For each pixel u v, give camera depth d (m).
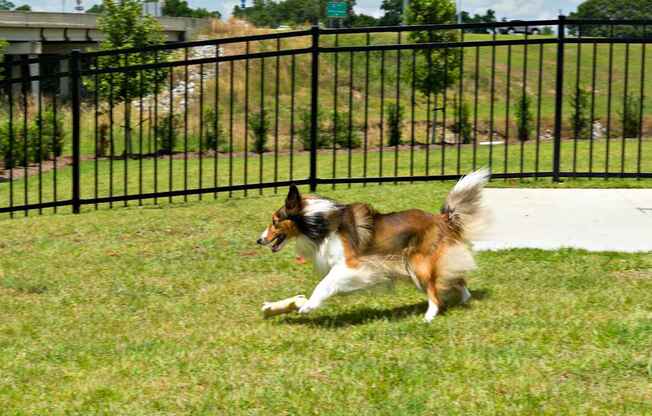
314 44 10.77
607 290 6.44
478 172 6.18
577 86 11.04
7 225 9.87
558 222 8.64
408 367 4.96
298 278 7.32
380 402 4.49
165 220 9.64
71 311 6.62
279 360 5.21
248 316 6.32
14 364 5.42
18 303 6.87
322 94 31.75
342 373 4.93
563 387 4.56
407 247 5.96
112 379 5.07
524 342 5.30
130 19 21.72
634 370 4.77
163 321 6.27
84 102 29.77
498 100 30.84
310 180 11.05
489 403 4.41
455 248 6.00
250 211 9.92
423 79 23.28
